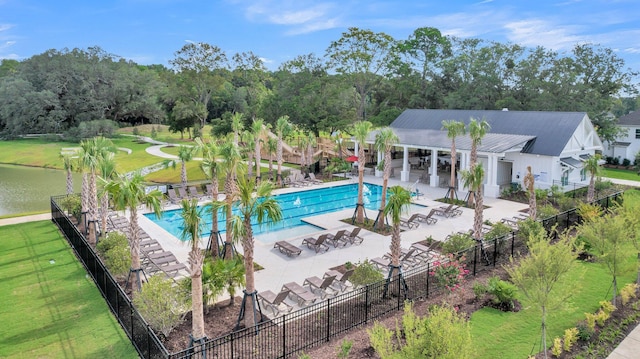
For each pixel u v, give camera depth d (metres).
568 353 12.16
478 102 56.22
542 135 34.97
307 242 21.23
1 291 16.20
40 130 79.69
